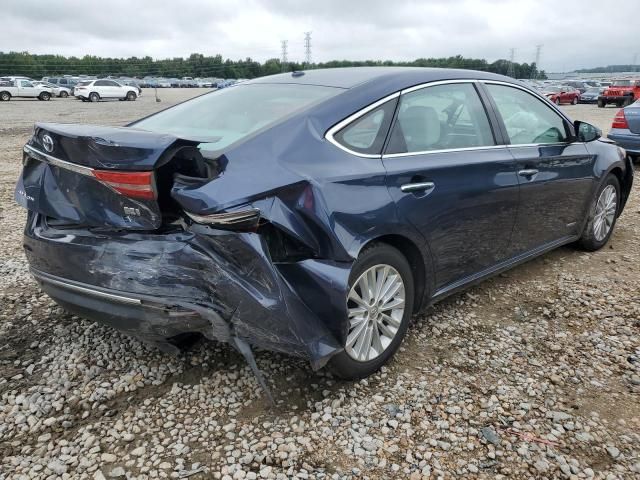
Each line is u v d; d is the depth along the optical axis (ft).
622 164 16.61
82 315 9.10
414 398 9.25
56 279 9.18
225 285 7.82
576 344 11.14
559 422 8.73
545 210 13.56
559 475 7.66
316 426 8.54
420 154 10.19
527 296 13.41
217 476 7.54
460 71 11.96
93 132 8.14
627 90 106.01
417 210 9.74
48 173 8.96
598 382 9.82
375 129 9.68
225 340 8.04
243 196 7.69
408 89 10.50
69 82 150.20
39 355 10.45
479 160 11.19
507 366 10.30
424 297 10.72
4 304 12.48
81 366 10.07
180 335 8.91
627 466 7.84
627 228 19.31
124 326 8.56
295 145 8.64
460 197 10.65
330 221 8.27
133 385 9.53
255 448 8.05
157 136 7.91
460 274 11.53
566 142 14.37
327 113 9.32
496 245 12.24
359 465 7.77
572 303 13.01
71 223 9.01
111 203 8.23
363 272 9.14
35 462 7.77
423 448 8.12
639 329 11.77
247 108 10.25
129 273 8.22
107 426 8.51
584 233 16.01
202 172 7.95
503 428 8.57
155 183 7.76
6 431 8.39
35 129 8.93
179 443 8.15
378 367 9.90
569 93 124.67
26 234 9.64
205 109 11.09
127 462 7.78
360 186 8.86
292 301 7.97
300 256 8.27
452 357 10.56
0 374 9.81
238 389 9.42
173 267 8.00
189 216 7.85
